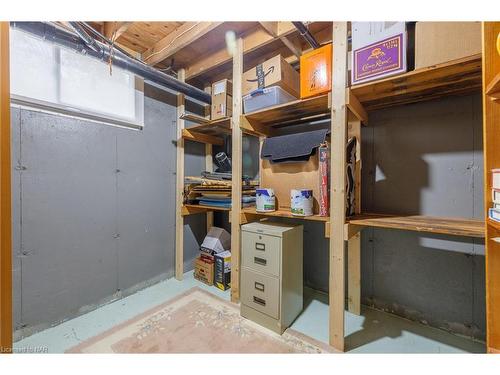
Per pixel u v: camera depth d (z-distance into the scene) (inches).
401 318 69.6
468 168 60.1
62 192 67.7
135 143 86.4
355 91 56.7
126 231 83.9
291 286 67.2
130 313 72.2
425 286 66.8
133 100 84.2
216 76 106.5
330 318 57.4
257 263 67.6
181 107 99.3
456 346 57.8
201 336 61.3
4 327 27.0
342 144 55.1
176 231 101.0
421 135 66.3
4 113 27.2
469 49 42.4
